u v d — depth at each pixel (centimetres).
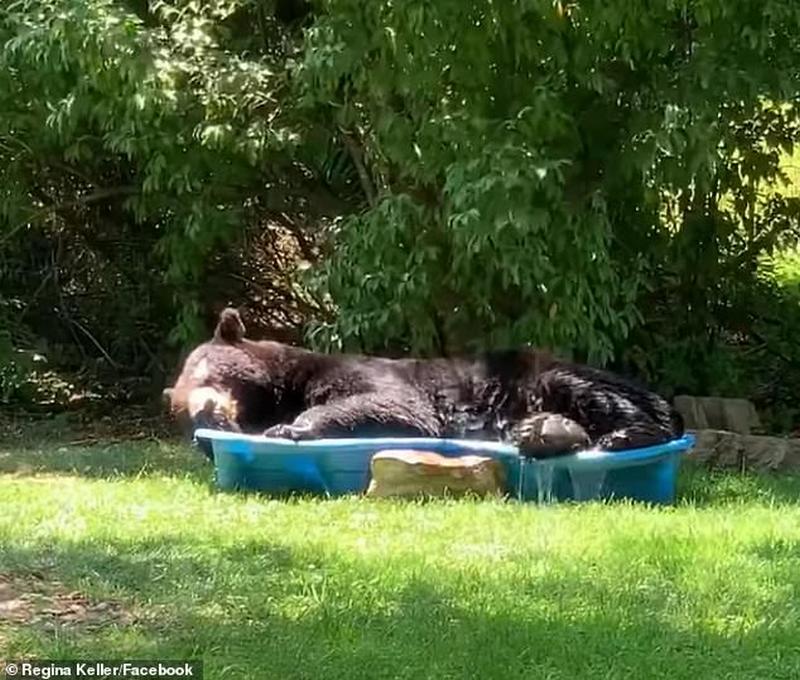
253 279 1094
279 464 854
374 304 965
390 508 823
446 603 706
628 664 663
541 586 722
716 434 942
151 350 1142
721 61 926
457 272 949
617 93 944
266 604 704
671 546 764
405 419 873
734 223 1040
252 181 1030
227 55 986
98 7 956
